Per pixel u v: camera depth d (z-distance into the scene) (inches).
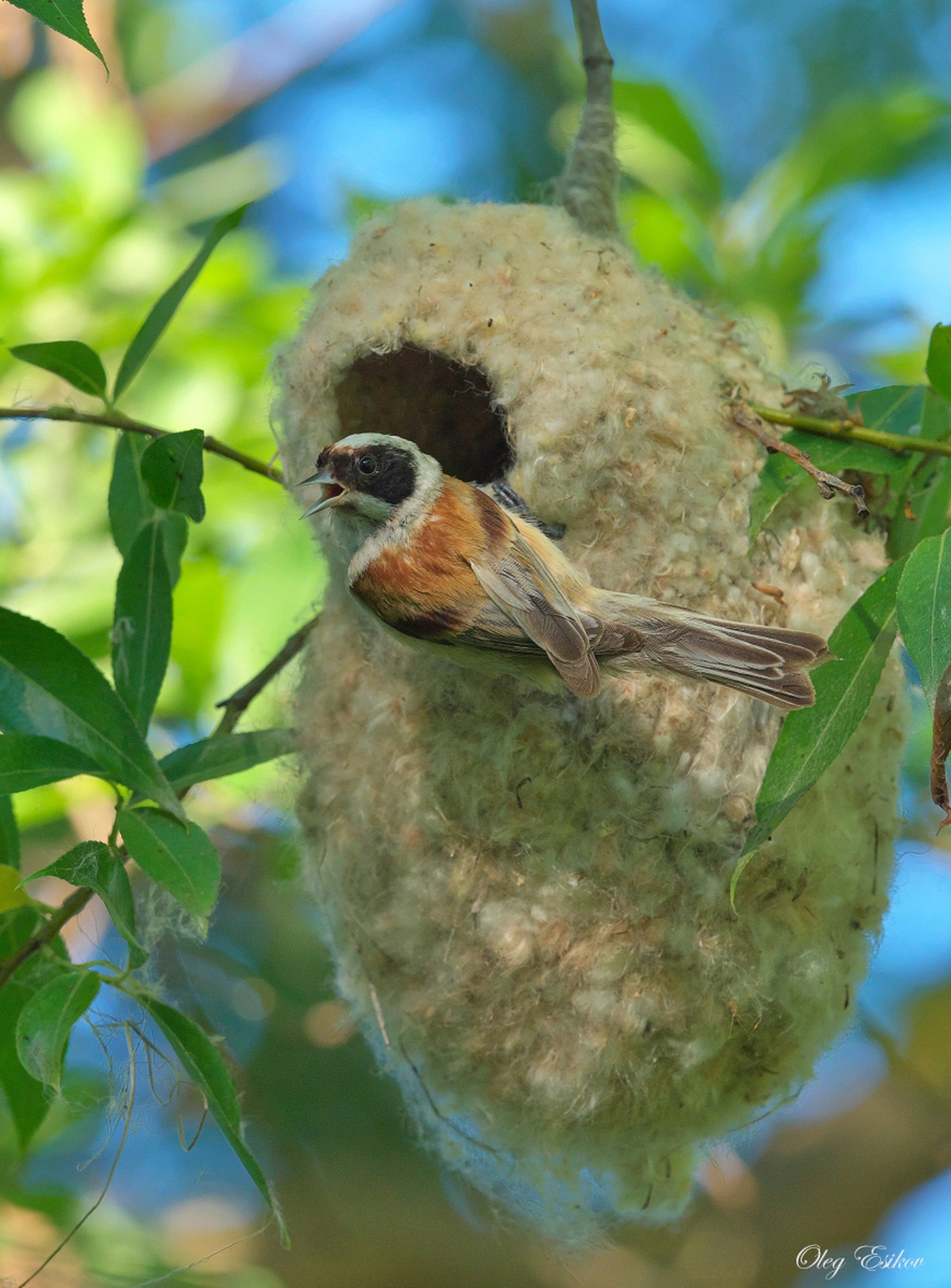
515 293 154.5
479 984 154.2
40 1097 155.2
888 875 154.8
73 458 159.6
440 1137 156.0
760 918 153.9
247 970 161.9
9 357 159.3
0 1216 159.8
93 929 159.8
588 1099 154.1
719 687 153.9
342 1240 161.8
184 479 154.3
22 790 152.9
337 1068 162.1
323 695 155.1
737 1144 155.7
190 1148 153.3
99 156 160.2
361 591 153.9
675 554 154.0
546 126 178.2
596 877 153.9
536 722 153.9
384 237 155.1
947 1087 162.7
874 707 154.6
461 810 154.2
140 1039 154.5
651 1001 153.9
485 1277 161.8
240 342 159.6
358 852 154.7
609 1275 161.8
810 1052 154.5
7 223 159.9
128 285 159.9
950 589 152.6
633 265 155.1
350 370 155.6
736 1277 161.6
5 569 159.0
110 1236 160.1
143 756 153.0
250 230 164.4
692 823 153.9
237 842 161.6
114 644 154.3
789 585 154.4
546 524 154.1
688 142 160.4
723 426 154.4
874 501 155.0
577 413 153.9
